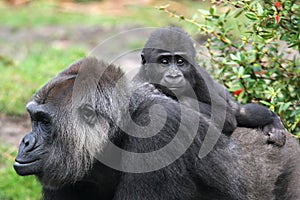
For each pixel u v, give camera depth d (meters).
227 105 10.60
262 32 10.60
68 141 9.29
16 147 16.77
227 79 11.98
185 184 8.96
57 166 9.34
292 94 11.58
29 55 24.34
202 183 9.15
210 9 11.57
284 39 10.63
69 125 9.28
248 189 9.55
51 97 9.43
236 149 9.78
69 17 30.61
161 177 8.88
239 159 9.66
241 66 11.34
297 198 10.17
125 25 27.84
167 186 8.89
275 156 10.28
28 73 21.81
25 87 20.44
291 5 10.34
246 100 11.64
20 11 32.59
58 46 25.64
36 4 33.62
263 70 11.73
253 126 10.72
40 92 9.56
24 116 18.77
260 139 10.43
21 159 9.34
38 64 22.83
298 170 10.37
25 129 18.03
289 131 11.31
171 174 8.88
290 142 10.71
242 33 11.66
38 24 29.58
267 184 9.91
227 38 11.78
